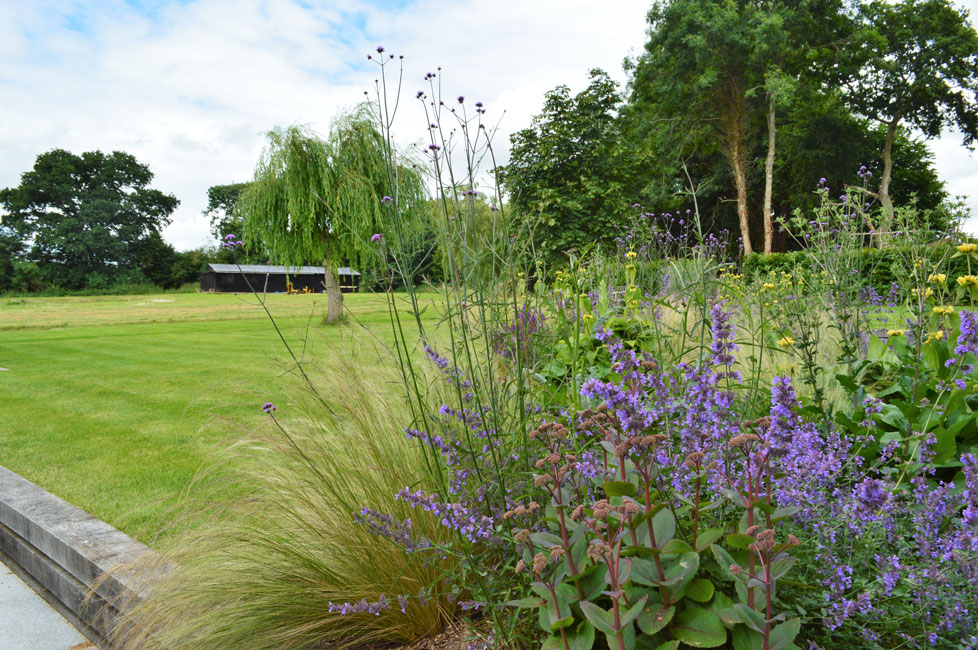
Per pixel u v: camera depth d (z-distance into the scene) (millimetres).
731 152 30297
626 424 1645
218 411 5918
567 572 1646
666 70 31875
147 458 4566
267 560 2297
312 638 2137
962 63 30609
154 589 2254
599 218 18609
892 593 1642
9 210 78312
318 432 2824
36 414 6426
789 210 34250
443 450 2205
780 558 1512
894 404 2730
